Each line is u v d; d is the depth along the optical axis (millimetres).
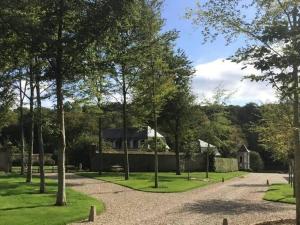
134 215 17375
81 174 41281
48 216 15820
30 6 16703
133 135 69375
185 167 56250
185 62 46094
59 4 16797
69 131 54250
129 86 34969
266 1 12914
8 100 29297
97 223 15211
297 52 11500
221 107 46500
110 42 18141
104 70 18875
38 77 18625
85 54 17688
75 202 19812
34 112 24375
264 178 49250
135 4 17938
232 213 18750
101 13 16906
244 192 29219
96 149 51281
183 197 24828
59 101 18656
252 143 83625
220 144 48875
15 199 20281
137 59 22016
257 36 13047
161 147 54312
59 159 18922
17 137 62562
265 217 17688
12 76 23922
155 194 25875
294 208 20953
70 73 18234
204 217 17391
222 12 13633
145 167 52531
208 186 33625
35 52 17438
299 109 13875
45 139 60531
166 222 15914
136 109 35906
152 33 28438
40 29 16641
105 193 25453
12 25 16484
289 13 12648
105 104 36594
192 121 47125
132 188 28672
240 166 76312
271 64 11586
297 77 11758
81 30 17047
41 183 23250
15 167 51875
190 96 47500
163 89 31000
